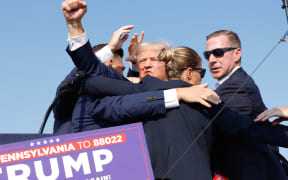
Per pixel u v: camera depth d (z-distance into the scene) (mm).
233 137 3143
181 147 2680
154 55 3299
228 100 3426
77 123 3156
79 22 3174
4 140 2551
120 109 2844
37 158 2340
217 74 3891
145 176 2420
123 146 2447
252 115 3416
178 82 2941
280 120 2898
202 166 2652
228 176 3176
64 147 2383
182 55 3047
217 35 3924
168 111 2793
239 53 3908
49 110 3180
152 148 2744
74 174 2357
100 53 3854
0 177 2277
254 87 3475
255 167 3107
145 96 2811
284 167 3414
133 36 4590
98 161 2400
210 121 2793
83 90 3207
